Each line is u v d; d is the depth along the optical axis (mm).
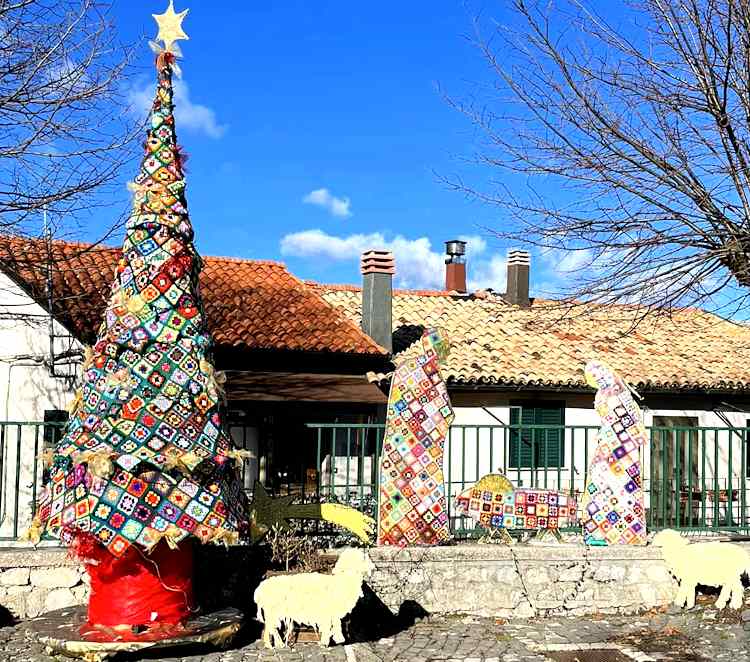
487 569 8414
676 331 21562
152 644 6383
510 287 22219
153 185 7219
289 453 15211
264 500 8344
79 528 6406
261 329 16688
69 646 6336
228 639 6957
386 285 18641
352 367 17172
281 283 19406
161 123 7391
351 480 15328
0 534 14367
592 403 18062
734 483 18969
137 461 6398
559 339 19578
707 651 7195
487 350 18234
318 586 7223
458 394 16984
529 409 17531
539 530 8953
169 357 6879
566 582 8547
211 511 6605
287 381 15773
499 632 7785
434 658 6945
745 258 10750
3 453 8156
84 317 14930
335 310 18594
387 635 7605
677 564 8609
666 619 8219
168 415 6707
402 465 8500
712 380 18500
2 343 15562
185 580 6957
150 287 6980
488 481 8836
